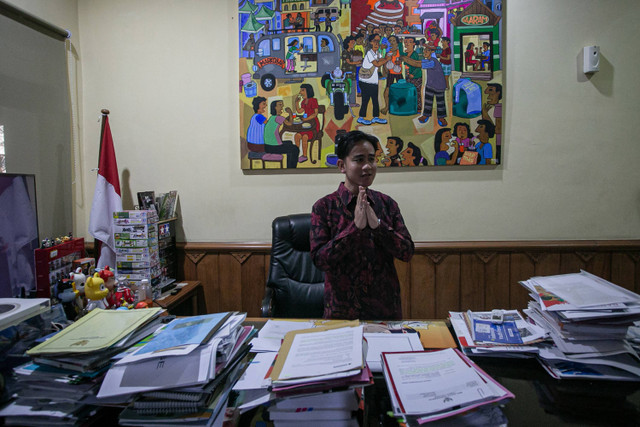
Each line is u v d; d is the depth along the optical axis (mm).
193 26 2420
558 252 2273
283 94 2359
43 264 1657
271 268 1979
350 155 1443
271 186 2430
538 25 2246
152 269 2111
